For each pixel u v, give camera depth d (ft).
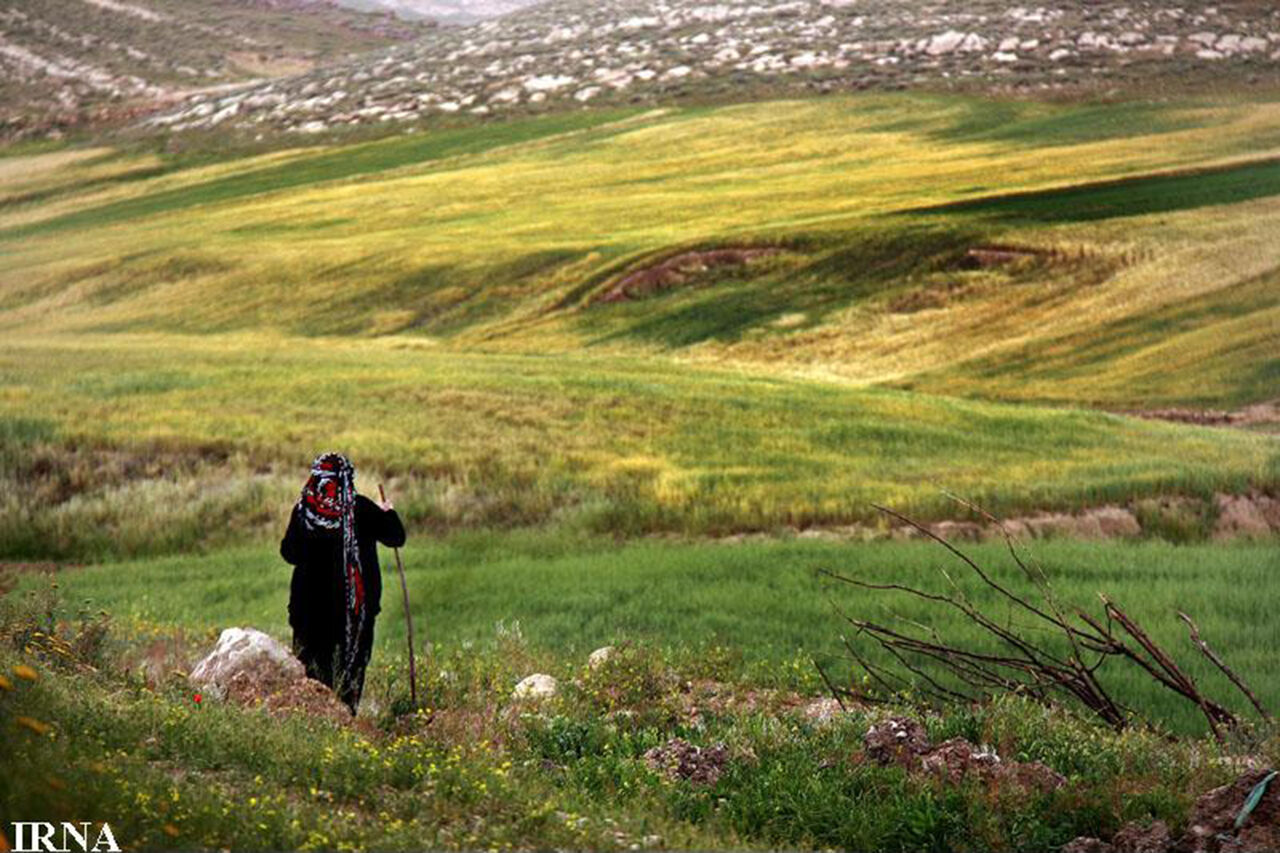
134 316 243.60
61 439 110.83
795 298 202.08
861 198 258.98
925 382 162.61
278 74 598.34
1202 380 147.23
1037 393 151.94
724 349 186.60
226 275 259.19
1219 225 203.31
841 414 127.75
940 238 212.43
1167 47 402.72
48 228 338.95
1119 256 195.11
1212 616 53.78
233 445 110.42
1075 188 237.86
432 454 106.93
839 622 52.08
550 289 222.89
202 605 63.82
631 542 85.87
